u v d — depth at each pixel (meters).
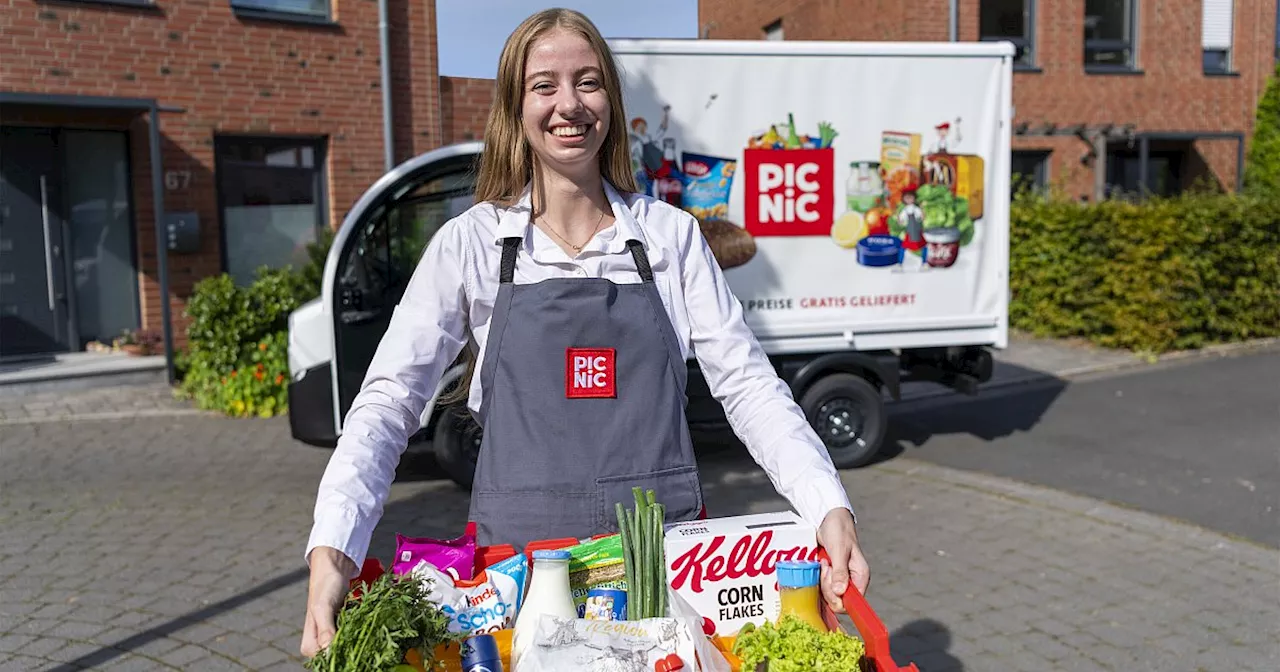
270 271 9.66
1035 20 15.68
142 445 7.95
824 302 7.25
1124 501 6.57
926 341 7.50
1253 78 17.02
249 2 10.83
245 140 11.02
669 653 1.73
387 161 11.71
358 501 1.80
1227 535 5.88
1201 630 4.59
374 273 6.78
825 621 1.95
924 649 4.41
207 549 5.62
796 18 17.89
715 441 8.06
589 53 2.08
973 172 7.41
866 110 7.16
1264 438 8.12
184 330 10.63
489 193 2.17
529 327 2.07
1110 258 11.81
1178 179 17.23
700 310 2.18
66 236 10.46
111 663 4.21
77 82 9.95
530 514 2.05
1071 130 15.55
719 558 1.99
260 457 7.63
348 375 6.75
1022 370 10.84
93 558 5.48
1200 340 11.78
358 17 11.41
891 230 7.31
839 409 7.33
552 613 1.81
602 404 2.08
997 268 7.55
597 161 2.16
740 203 7.00
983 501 6.59
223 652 4.32
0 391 9.34
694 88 6.83
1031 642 4.47
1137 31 16.38
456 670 1.72
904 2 14.64
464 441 6.69
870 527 6.11
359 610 1.59
